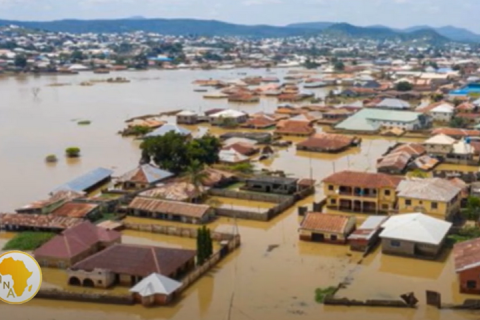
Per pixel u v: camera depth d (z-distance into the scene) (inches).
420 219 2891.2
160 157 4254.4
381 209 3412.9
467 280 2391.7
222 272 2652.6
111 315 2269.9
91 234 2876.5
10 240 3029.0
